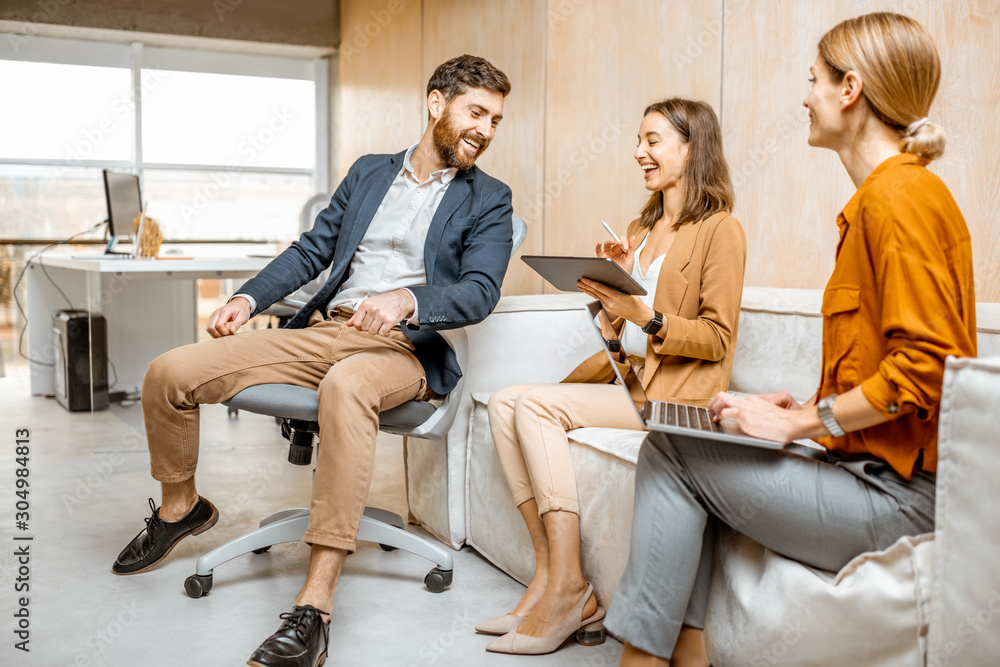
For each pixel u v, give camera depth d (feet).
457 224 6.57
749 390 6.57
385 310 5.59
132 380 14.15
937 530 3.36
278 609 5.81
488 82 6.52
